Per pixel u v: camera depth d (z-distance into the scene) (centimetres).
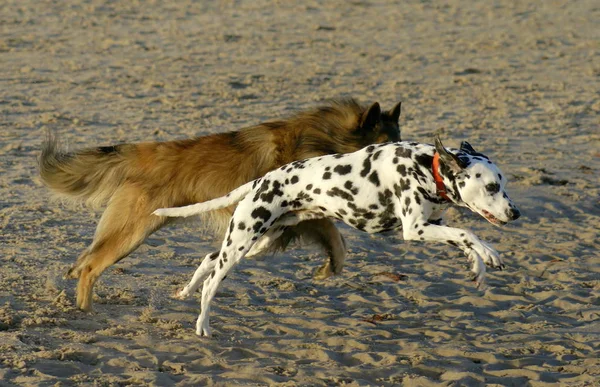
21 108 2252
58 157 1223
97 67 2767
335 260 1199
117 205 1159
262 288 1220
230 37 3322
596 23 3706
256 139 1203
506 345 1016
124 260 1301
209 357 952
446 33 3497
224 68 2817
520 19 3791
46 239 1375
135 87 2530
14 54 2908
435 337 1048
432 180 963
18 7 3809
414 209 969
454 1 4206
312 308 1146
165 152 1182
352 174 997
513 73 2853
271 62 2930
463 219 1552
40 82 2547
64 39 3189
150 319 1075
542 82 2734
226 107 2339
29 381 857
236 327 1060
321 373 916
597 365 947
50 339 988
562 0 4225
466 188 942
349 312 1138
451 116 2309
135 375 889
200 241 1412
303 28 3547
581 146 2053
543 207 1619
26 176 1708
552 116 2327
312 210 1032
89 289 1111
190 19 3681
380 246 1423
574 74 2841
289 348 994
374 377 914
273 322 1084
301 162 1030
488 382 910
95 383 862
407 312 1142
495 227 1518
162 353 959
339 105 1284
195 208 1064
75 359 930
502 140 2080
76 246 1348
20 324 1034
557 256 1373
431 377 923
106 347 970
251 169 1188
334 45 3231
